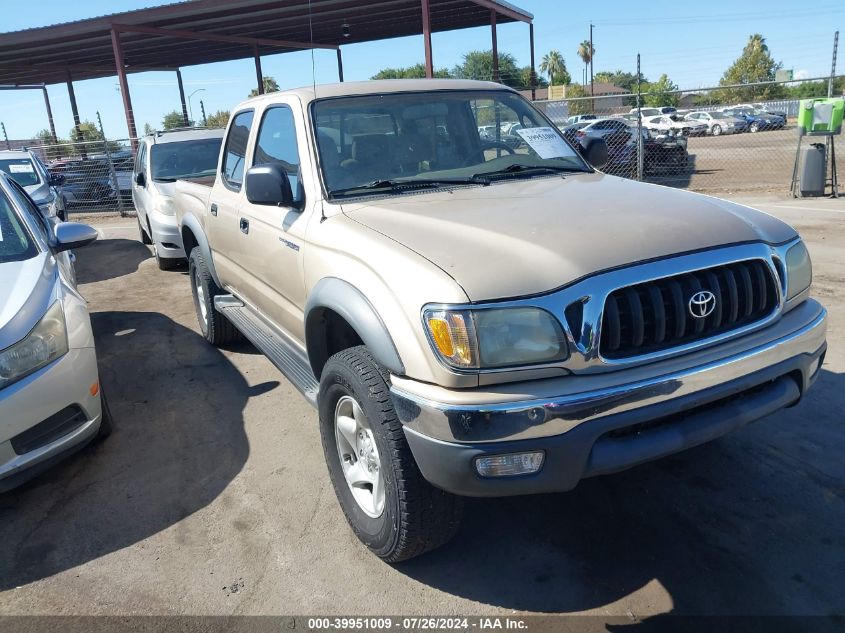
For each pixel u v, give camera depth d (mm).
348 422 3018
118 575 3029
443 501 2666
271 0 16500
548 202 3068
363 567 2990
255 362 5605
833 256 7516
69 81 28766
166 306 7621
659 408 2396
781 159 18922
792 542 2971
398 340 2479
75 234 4586
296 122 3693
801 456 3625
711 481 3457
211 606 2799
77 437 3701
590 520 3217
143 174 10320
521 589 2795
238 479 3781
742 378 2564
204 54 25453
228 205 4641
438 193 3396
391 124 3742
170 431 4426
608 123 17125
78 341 3773
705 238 2631
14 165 10734
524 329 2314
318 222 3264
